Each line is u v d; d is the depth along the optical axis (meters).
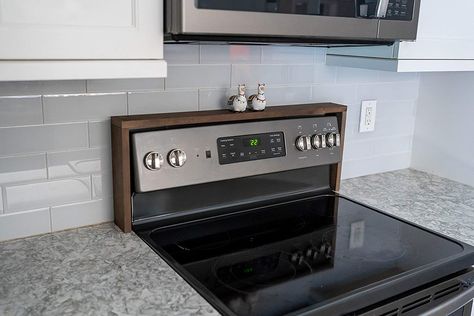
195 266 1.10
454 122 1.77
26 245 1.16
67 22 0.86
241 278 1.04
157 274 1.03
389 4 1.18
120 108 1.26
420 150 1.91
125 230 1.24
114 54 0.92
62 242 1.18
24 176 1.18
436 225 1.36
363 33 1.15
